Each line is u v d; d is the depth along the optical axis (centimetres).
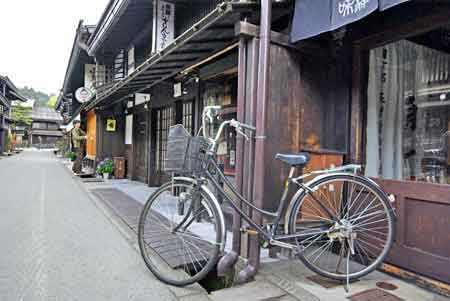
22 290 234
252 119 255
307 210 257
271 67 257
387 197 238
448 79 278
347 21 220
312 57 282
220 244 232
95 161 1055
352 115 296
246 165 261
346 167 244
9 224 414
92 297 226
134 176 909
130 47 982
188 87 576
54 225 415
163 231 340
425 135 293
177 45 351
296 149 270
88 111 1265
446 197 224
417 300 214
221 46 367
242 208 259
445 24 234
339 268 253
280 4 272
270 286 238
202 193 248
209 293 239
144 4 678
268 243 241
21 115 3512
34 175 1025
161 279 250
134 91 690
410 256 243
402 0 188
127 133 997
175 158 245
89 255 308
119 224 426
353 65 297
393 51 295
